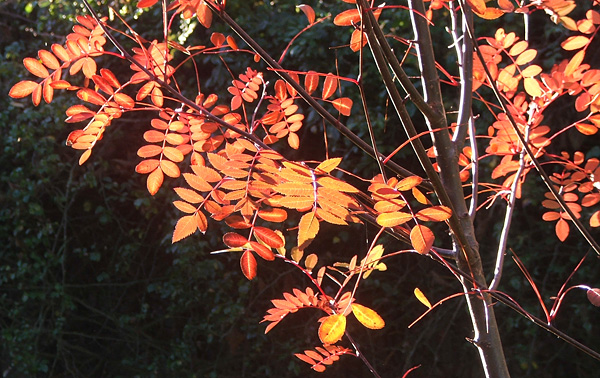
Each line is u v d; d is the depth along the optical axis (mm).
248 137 1187
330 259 5410
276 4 5508
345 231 5293
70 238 5684
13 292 5863
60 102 5508
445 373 5273
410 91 1183
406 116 1015
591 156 4633
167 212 5555
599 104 1493
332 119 1138
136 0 5488
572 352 5039
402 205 935
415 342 5180
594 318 4984
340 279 5379
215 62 5223
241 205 1068
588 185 1670
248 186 1063
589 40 1385
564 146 4691
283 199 893
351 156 5145
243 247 1012
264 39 5297
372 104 5082
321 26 5074
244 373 5512
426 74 1313
